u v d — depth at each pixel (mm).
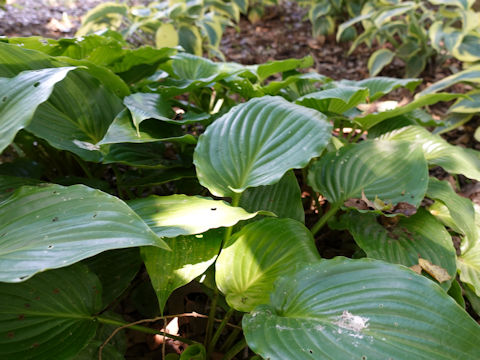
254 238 569
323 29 1874
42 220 423
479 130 1109
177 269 512
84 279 512
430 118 992
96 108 714
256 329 429
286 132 598
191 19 1630
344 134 1156
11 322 460
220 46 1891
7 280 348
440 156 802
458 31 1303
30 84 507
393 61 1703
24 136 729
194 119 680
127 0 2215
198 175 564
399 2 1551
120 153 696
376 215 674
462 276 643
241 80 817
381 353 382
